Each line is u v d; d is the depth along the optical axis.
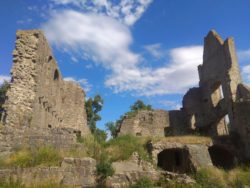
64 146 18.38
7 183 13.92
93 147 20.36
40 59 22.78
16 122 19.70
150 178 17.19
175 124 35.38
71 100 34.09
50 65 26.27
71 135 19.02
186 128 35.06
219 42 33.75
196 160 21.16
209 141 24.52
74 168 15.88
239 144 25.03
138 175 17.22
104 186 15.77
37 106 21.62
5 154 16.55
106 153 20.06
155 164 21.75
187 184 16.66
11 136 17.42
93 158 17.67
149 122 34.66
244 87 27.72
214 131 32.59
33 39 22.52
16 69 21.30
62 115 32.47
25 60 21.73
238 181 17.41
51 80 26.45
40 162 15.93
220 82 33.22
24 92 20.86
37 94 21.61
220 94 34.81
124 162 19.50
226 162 26.83
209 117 33.88
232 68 30.61
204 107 35.41
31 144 17.66
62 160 16.19
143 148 23.33
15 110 20.02
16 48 21.94
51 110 26.36
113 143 24.31
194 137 25.41
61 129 18.92
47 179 14.99
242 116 25.39
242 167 21.39
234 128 27.02
